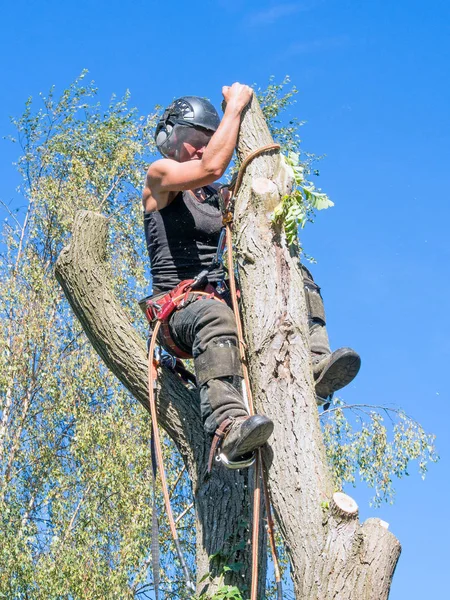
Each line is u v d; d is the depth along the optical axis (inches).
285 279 165.3
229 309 172.4
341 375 176.6
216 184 192.7
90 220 197.8
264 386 160.7
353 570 146.7
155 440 173.8
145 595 493.4
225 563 179.6
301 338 163.2
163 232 183.8
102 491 493.7
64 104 643.5
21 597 456.4
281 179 169.6
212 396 162.4
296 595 150.8
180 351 180.5
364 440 514.0
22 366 539.8
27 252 583.5
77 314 197.3
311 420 158.4
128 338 194.7
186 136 185.2
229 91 177.3
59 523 490.6
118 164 617.9
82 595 453.7
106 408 533.6
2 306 546.9
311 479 153.3
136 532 471.2
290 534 151.9
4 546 458.9
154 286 185.0
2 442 529.3
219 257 179.9
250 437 151.3
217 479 187.8
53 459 525.0
